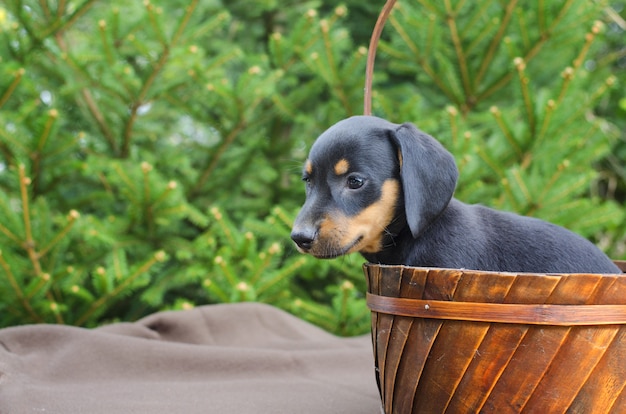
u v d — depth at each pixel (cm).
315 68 164
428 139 99
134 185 148
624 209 180
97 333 119
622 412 87
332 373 120
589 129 153
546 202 142
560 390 86
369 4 219
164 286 163
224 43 208
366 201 99
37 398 105
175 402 106
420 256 99
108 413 102
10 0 157
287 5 209
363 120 102
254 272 147
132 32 162
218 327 129
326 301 203
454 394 88
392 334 90
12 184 154
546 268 100
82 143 168
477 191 152
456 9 159
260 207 190
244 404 106
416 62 167
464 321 87
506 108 174
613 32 251
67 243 146
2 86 143
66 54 151
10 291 137
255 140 188
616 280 85
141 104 162
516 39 161
